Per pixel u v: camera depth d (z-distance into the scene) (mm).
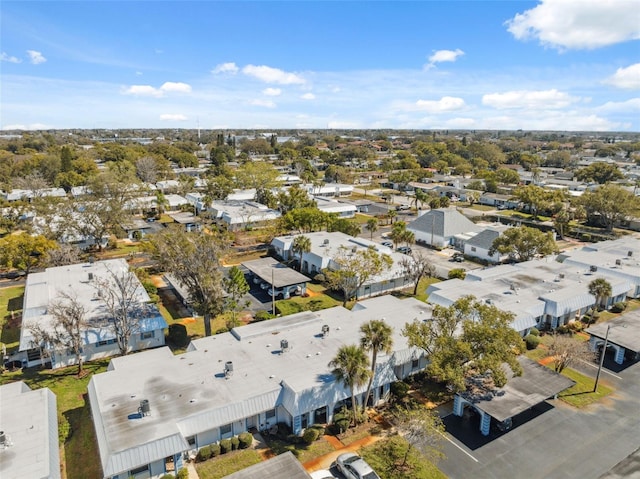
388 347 32000
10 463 25625
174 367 35750
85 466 29391
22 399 32219
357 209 121812
